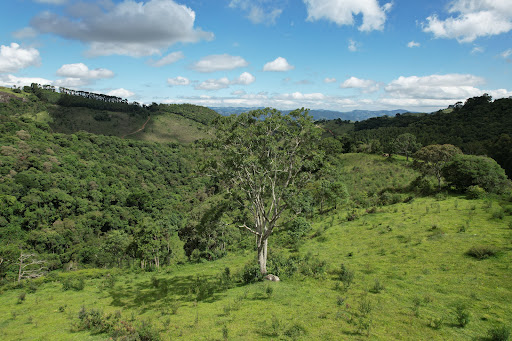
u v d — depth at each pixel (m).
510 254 18.16
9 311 20.86
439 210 33.34
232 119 22.05
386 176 64.50
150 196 103.81
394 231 29.69
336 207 50.09
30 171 81.94
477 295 14.50
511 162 67.75
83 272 35.69
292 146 22.44
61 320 18.02
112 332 14.34
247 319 14.80
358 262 23.95
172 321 15.62
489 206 30.39
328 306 15.66
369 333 11.85
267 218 22.33
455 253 20.77
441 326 11.92
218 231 42.66
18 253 41.00
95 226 81.88
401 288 17.14
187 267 35.50
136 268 38.66
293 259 27.33
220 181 22.92
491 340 10.52
